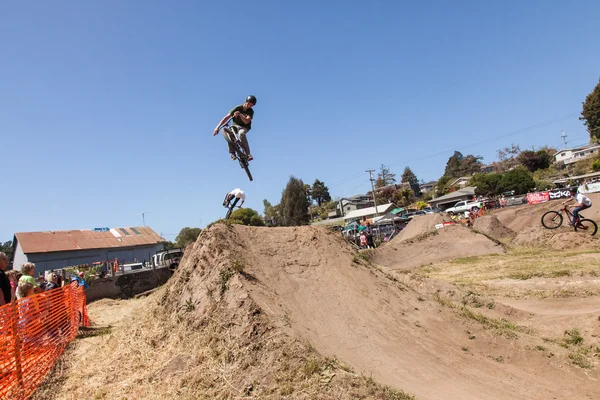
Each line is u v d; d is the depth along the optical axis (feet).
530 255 65.41
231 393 16.22
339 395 14.48
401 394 15.34
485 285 48.14
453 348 24.18
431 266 70.23
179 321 24.41
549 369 22.62
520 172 189.26
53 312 29.12
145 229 174.09
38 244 137.08
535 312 36.40
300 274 28.12
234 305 21.72
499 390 19.65
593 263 49.55
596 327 28.53
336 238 35.09
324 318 23.56
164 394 17.69
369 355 20.76
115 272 93.56
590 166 214.69
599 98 248.93
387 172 349.61
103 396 18.95
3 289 23.68
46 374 23.65
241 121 26.00
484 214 134.92
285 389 15.30
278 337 18.33
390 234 125.39
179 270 34.47
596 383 21.06
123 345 25.90
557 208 102.78
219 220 31.24
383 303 27.94
